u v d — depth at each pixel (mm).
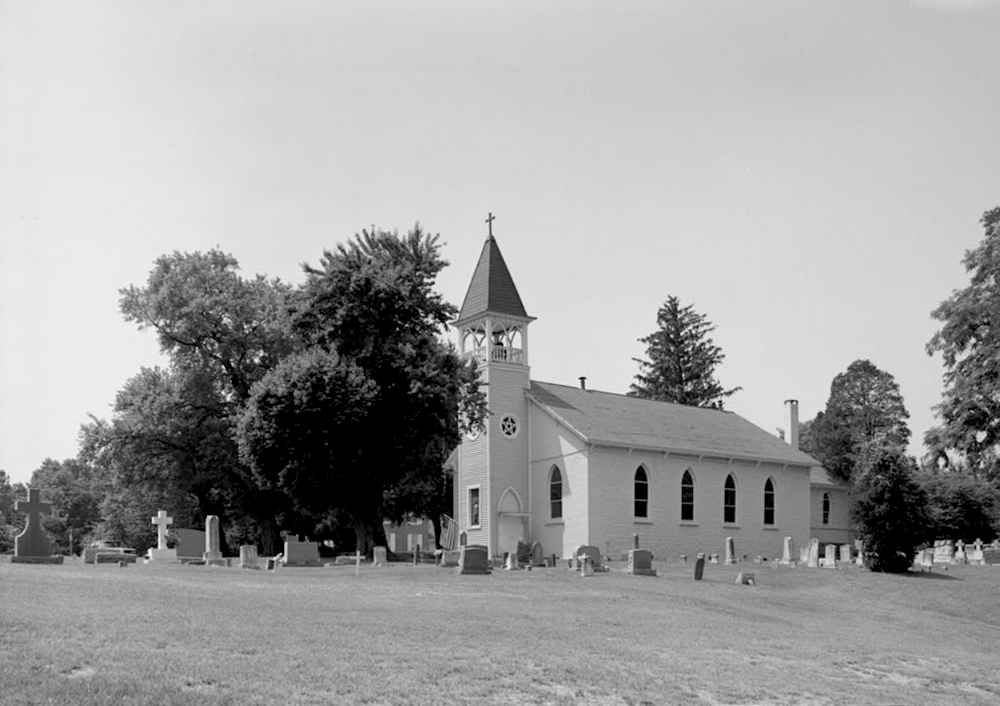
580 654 17406
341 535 63000
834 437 87375
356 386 44156
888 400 99250
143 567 34469
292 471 45438
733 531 61656
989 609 35969
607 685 15234
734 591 33594
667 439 59500
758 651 20047
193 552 45938
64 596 19203
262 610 19500
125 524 81938
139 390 60625
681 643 19984
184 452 61250
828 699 16234
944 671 20594
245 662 14047
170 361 62844
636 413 62906
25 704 11000
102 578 24328
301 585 27172
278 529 65375
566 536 55719
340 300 47156
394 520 59781
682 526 58750
